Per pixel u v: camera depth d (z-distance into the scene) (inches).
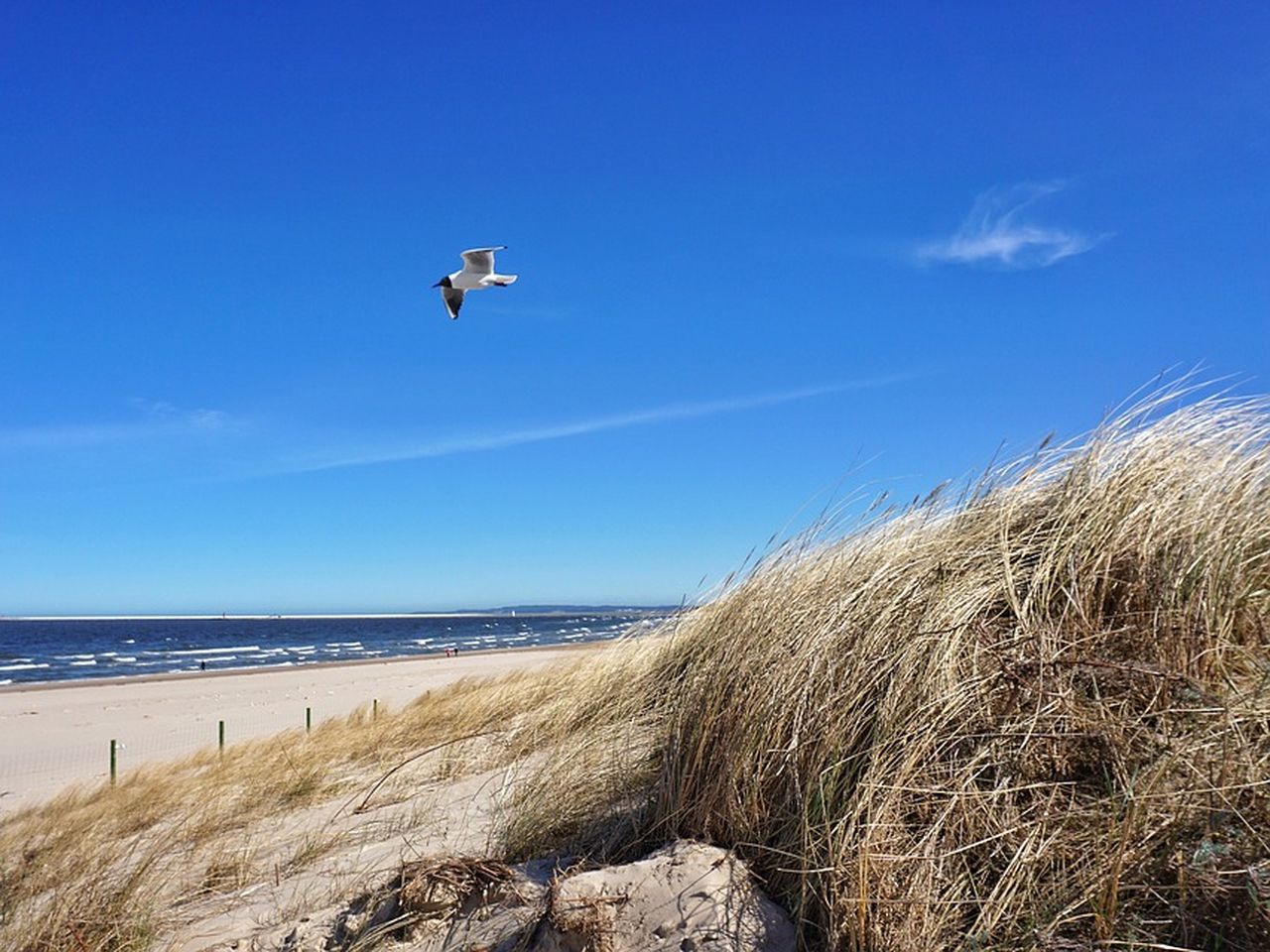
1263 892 119.5
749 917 142.5
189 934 206.5
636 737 212.4
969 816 143.2
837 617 182.5
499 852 198.4
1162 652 164.4
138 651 3937.0
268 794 381.4
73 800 522.3
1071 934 126.1
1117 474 200.1
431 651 3676.2
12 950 214.8
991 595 179.9
